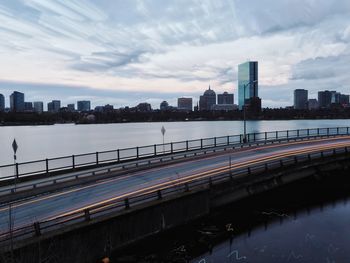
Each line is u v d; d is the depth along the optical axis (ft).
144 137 466.70
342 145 152.46
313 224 82.79
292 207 97.25
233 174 85.76
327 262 61.77
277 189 101.40
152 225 64.34
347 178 122.01
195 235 71.77
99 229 55.98
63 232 51.31
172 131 624.18
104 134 598.75
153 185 79.46
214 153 133.08
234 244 69.92
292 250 67.10
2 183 81.10
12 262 39.99
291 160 102.94
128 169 101.09
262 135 333.01
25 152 302.45
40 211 61.72
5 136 602.85
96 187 79.20
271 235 75.20
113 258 57.93
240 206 88.58
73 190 76.79
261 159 115.14
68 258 51.78
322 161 112.37
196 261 62.64
